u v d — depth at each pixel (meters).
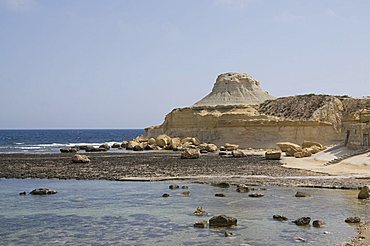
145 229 23.73
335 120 101.94
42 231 23.48
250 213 27.58
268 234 22.31
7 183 41.78
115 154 82.19
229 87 134.38
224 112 109.19
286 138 95.00
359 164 51.81
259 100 130.50
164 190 37.28
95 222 25.45
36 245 20.92
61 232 23.25
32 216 27.11
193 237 21.89
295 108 109.75
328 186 38.69
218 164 59.94
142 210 28.81
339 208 29.12
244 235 22.16
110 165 58.66
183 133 110.06
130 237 22.14
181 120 112.00
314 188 38.16
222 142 100.69
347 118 66.00
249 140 98.00
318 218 26.00
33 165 58.31
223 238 21.62
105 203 31.36
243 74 139.62
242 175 47.09
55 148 108.00
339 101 106.56
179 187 38.91
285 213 27.53
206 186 39.69
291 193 35.41
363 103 104.81
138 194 35.25
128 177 45.78
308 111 106.38
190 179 44.16
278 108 113.31
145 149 98.12
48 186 39.72
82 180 43.88
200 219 26.00
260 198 33.06
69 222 25.50
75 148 97.38
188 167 55.91
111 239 21.84
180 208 29.42
